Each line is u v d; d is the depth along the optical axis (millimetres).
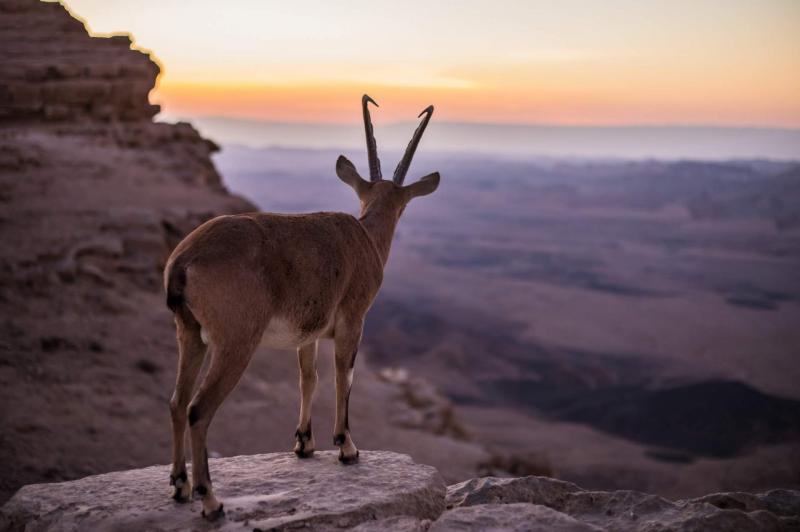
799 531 5281
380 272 6504
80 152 39094
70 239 26422
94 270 25000
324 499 5652
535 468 25516
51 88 43125
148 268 27219
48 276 23781
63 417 17047
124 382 19609
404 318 160625
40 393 17891
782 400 109312
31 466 14633
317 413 22062
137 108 47344
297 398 22672
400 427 25172
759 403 106938
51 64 44438
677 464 74750
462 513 5289
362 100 7621
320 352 27469
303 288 5609
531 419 103938
